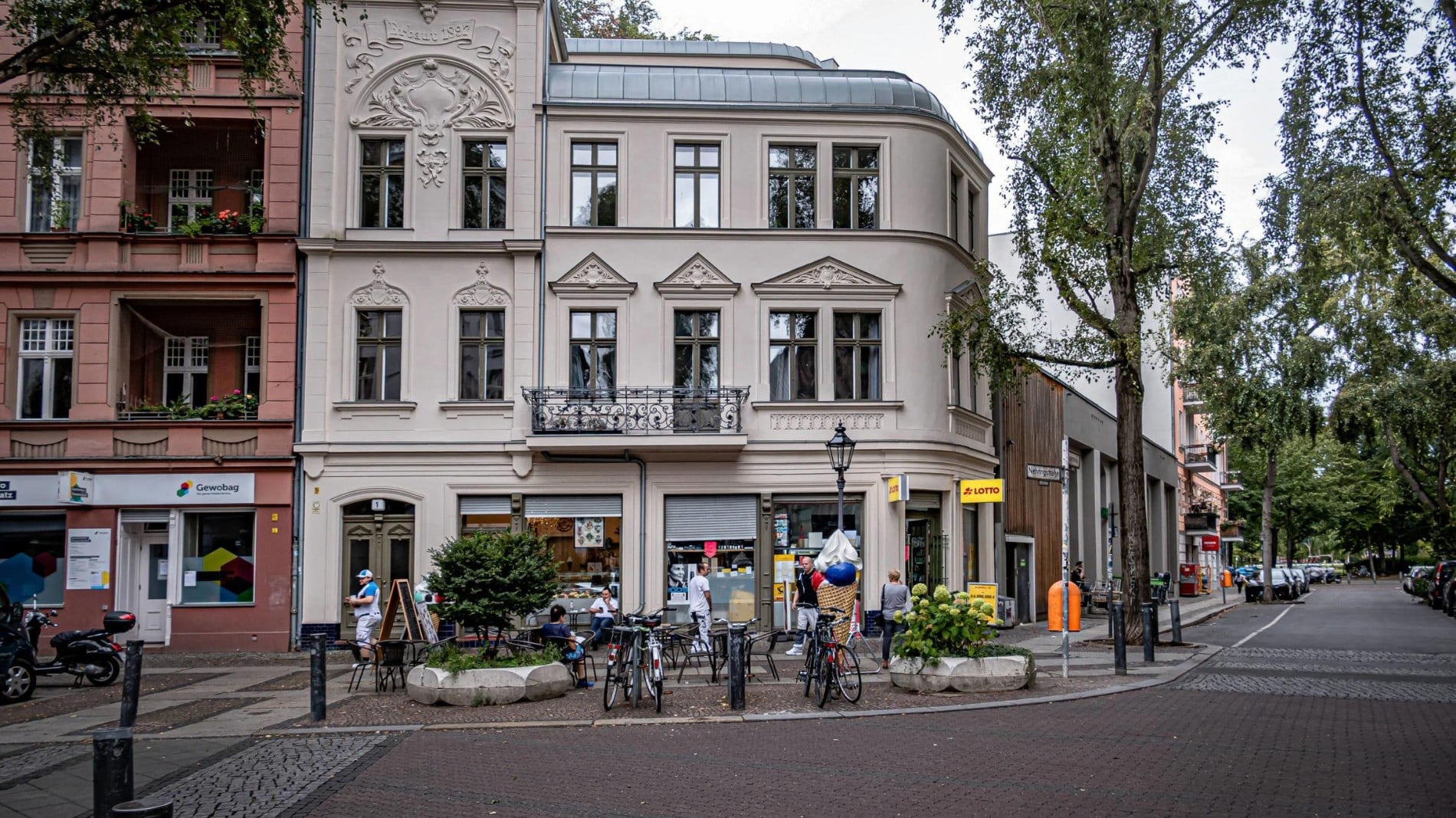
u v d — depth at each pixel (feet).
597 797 29.01
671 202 79.56
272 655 72.64
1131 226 74.02
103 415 76.18
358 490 76.48
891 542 77.82
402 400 77.10
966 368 86.94
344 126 78.84
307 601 75.51
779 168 80.89
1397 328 101.71
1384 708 44.52
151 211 81.61
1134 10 65.67
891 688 50.29
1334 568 320.70
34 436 75.87
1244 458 215.92
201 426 76.33
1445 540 139.13
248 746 38.34
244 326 81.15
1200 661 63.31
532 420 76.43
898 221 80.84
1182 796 28.30
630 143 79.66
